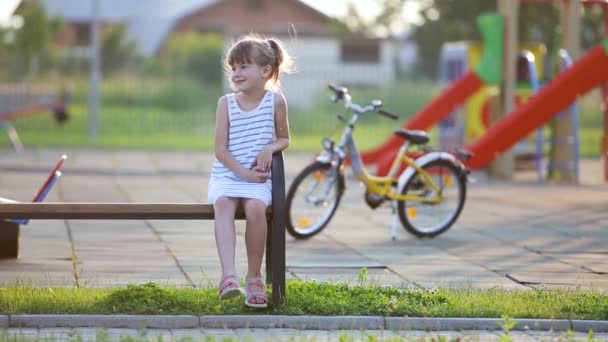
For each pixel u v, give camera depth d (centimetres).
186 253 1002
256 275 699
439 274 910
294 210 1385
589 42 4647
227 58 726
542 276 906
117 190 1664
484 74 2025
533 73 1970
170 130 3628
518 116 1769
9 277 845
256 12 6906
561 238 1167
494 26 2017
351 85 4394
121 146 2786
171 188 1722
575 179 1941
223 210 694
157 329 664
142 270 896
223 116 716
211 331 660
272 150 705
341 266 948
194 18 6819
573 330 686
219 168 715
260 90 720
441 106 2064
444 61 2755
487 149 1756
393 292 752
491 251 1062
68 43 6650
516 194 1698
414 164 1162
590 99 4241
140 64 4969
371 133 3503
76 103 4288
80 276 856
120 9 6881
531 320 689
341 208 1463
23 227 1159
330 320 678
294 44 776
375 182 1148
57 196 1545
